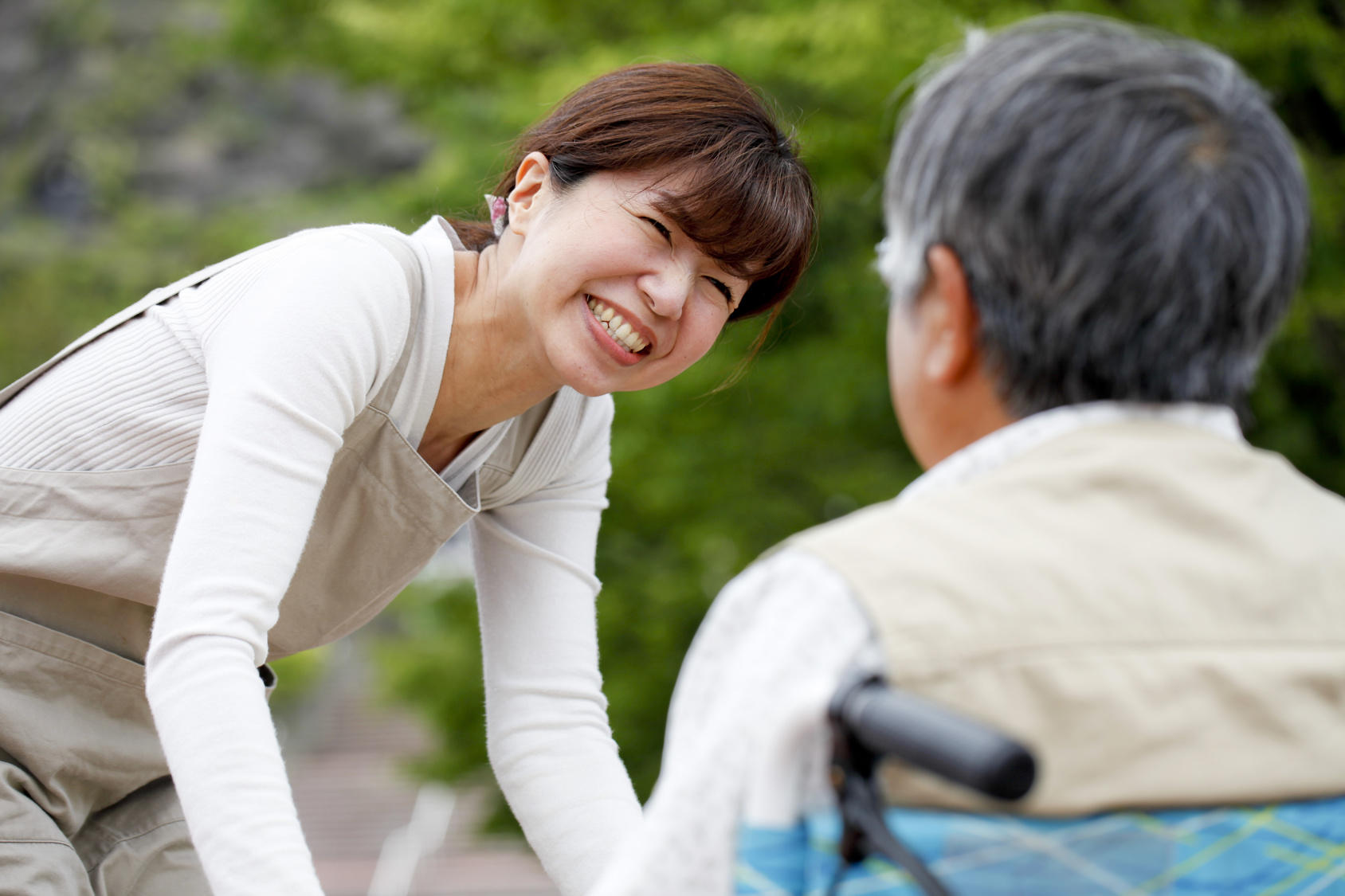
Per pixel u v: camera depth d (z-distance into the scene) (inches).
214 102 1027.3
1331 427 313.9
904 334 61.3
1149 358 55.7
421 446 93.3
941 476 57.7
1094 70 56.2
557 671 99.3
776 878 50.4
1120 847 49.5
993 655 49.6
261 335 79.1
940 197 58.2
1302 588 53.8
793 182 88.6
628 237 84.6
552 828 95.2
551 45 404.5
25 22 1029.2
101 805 93.8
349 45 448.1
